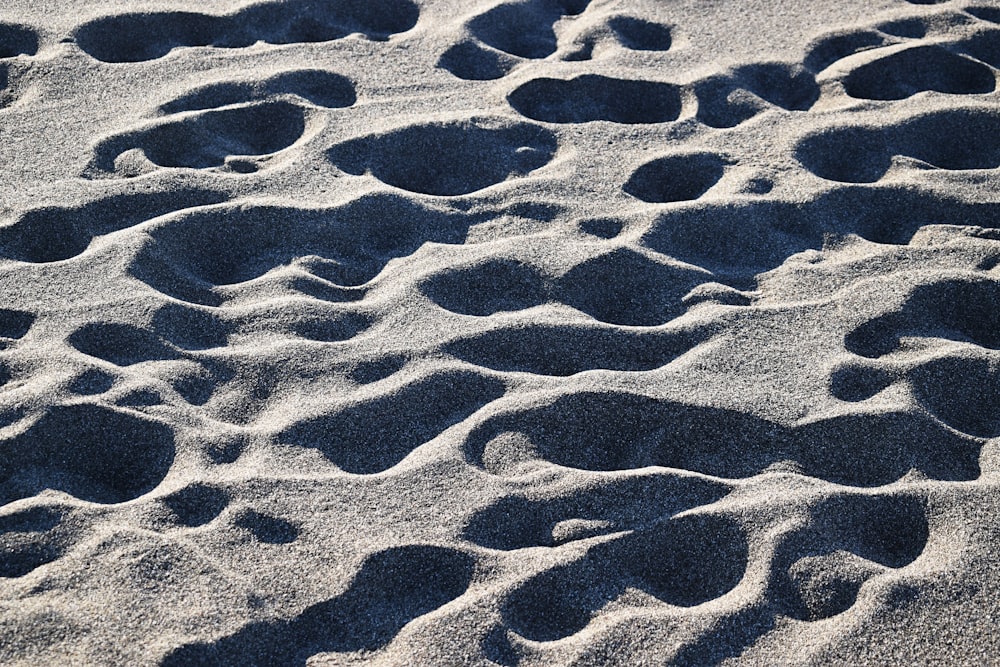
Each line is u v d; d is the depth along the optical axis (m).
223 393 1.87
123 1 3.13
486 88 2.86
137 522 1.57
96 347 1.92
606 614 1.50
